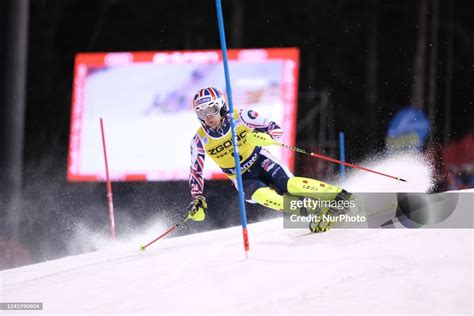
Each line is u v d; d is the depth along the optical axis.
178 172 63.53
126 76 65.56
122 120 64.94
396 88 77.38
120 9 80.44
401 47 78.12
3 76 55.94
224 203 58.78
